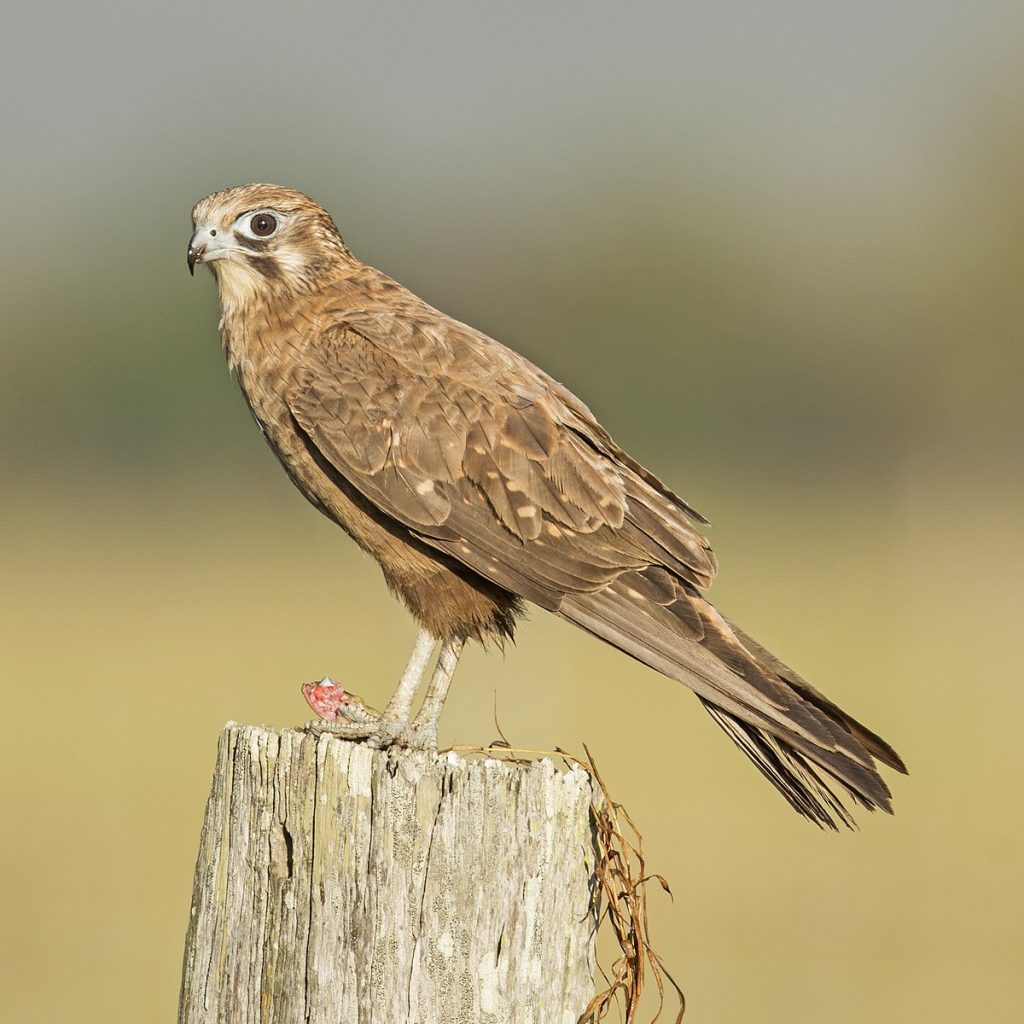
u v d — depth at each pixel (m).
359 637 27.50
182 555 37.06
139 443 43.88
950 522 37.56
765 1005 11.86
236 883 5.81
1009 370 40.44
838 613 29.12
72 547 37.78
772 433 45.19
